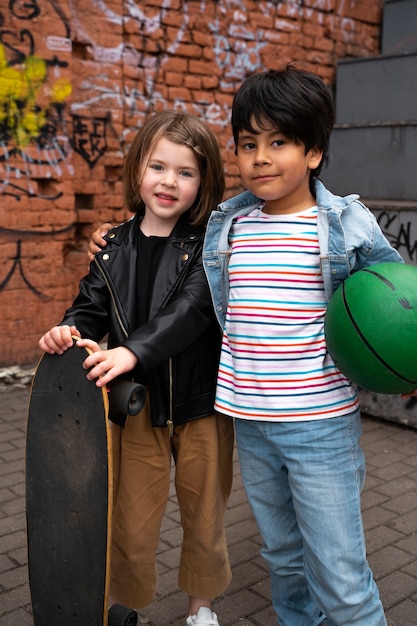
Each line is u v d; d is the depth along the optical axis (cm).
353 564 193
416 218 440
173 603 265
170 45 566
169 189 208
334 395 194
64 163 515
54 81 499
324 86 192
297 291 194
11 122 486
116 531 222
